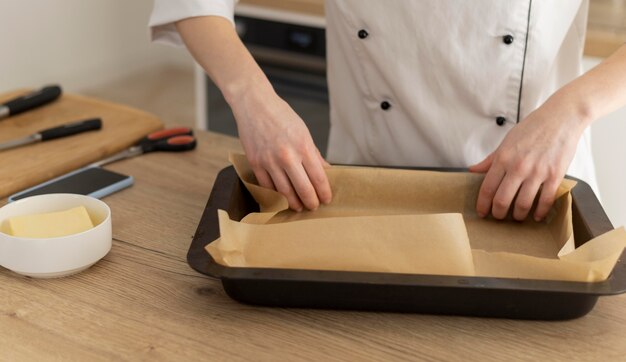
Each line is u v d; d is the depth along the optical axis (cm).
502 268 82
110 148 122
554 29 113
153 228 100
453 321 81
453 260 80
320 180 95
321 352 76
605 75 96
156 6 109
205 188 112
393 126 122
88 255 88
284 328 80
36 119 131
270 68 238
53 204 96
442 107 117
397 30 114
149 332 79
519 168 91
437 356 76
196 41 104
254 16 234
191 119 350
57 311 82
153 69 407
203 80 249
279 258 82
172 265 92
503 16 110
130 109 137
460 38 112
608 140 171
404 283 77
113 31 380
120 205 106
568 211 91
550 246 94
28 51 341
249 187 99
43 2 342
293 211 100
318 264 81
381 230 82
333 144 132
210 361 75
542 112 93
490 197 96
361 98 125
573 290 76
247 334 79
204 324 81
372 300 80
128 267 91
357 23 117
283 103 96
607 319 82
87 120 128
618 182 174
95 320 81
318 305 82
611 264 77
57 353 75
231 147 127
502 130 118
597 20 188
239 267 80
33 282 88
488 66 113
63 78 362
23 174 111
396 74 116
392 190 101
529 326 81
